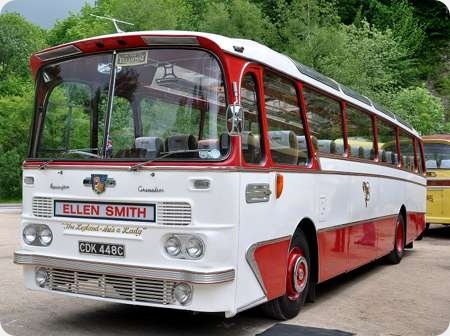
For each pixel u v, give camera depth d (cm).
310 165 766
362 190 980
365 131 1039
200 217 560
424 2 4600
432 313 768
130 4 3797
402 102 3359
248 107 622
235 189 570
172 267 557
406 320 727
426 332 673
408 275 1066
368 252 1015
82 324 666
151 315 712
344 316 738
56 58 665
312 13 3419
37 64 678
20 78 5238
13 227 1817
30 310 728
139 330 645
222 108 581
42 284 641
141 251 579
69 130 646
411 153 1405
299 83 756
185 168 567
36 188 650
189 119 591
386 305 810
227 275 555
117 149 614
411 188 1361
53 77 668
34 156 663
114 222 595
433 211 1675
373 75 3334
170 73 606
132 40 617
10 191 2753
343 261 885
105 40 629
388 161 1185
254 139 627
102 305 761
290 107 725
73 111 648
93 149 626
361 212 973
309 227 770
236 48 600
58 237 632
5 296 803
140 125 610
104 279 596
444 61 4422
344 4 4506
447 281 1004
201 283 541
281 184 666
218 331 646
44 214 642
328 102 861
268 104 663
